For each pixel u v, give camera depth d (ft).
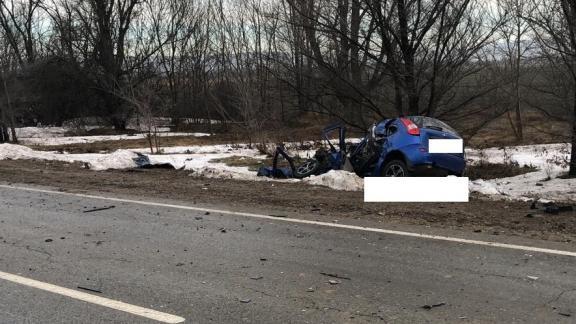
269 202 32.07
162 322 14.35
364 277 17.93
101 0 149.69
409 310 14.96
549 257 19.86
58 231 25.26
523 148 66.74
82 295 16.46
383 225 25.61
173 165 53.26
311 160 42.63
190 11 158.30
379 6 38.58
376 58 40.91
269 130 71.97
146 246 22.31
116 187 39.47
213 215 28.66
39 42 178.50
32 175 46.93
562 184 41.22
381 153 36.81
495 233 23.65
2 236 24.31
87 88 154.30
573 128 35.73
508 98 41.73
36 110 161.07
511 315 14.52
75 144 104.63
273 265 19.42
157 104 140.46
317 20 40.75
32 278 18.13
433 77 40.40
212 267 19.24
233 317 14.61
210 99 139.33
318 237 23.50
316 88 42.91
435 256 20.29
